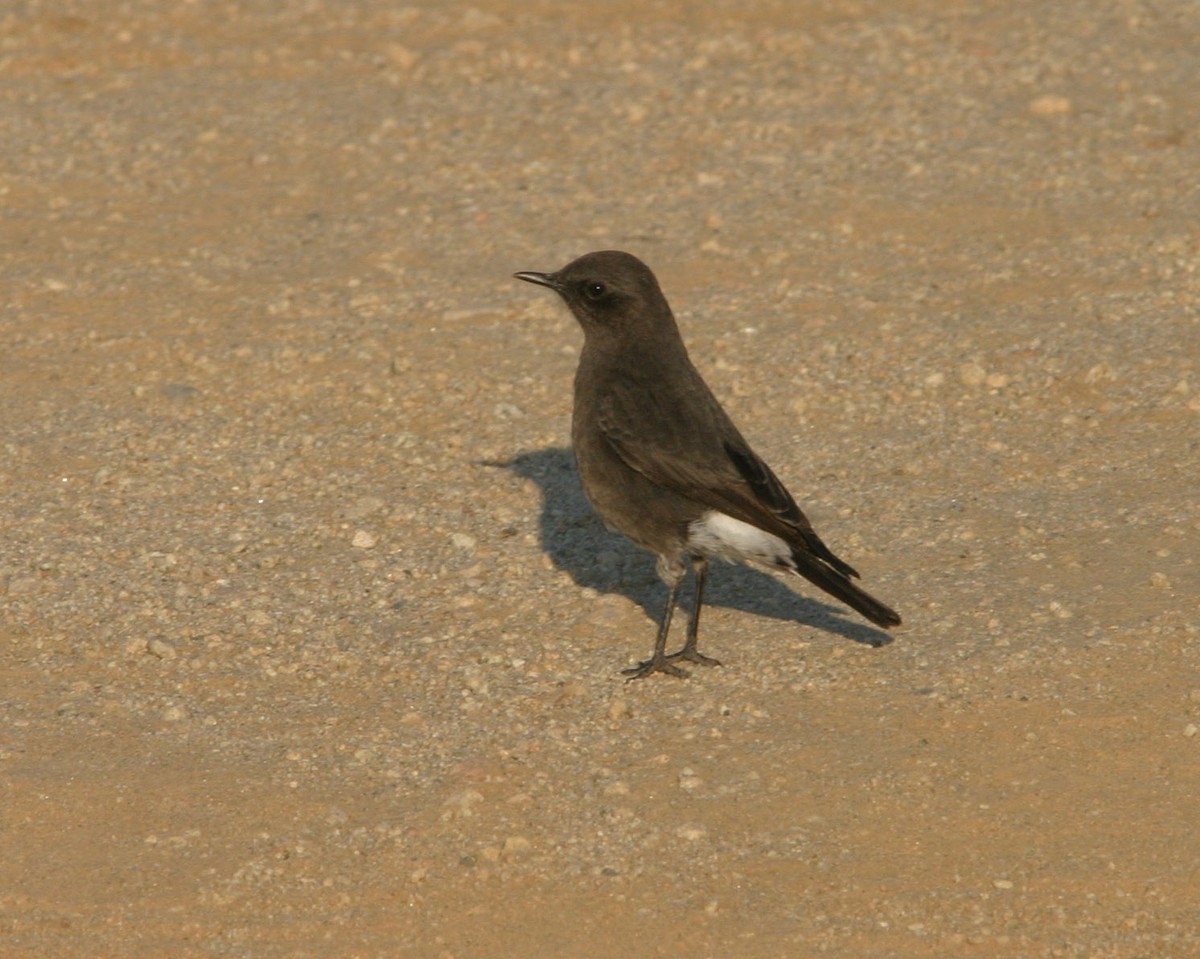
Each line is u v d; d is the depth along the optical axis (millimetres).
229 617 12516
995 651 11562
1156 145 21266
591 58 25391
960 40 25422
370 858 9914
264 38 26609
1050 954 9094
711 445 11547
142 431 15414
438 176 21453
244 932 9375
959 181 20594
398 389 16156
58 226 20281
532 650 12070
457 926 9391
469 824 10172
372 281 18562
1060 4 26953
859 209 19969
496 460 14875
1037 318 16969
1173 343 16172
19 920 9477
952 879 9609
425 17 27422
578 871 9766
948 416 15188
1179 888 9484
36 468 14773
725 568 13156
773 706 11250
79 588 12898
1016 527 13242
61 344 17203
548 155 21984
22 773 10719
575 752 10867
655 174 21281
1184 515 13172
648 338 12148
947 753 10617
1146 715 10836
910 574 12695
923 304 17500
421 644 12156
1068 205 19750
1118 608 11945
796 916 9375
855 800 10242
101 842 10086
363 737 11086
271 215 20484
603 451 11820
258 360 16734
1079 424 14836
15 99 24250
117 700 11531
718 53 25375
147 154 22328
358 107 23750
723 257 18906
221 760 10867
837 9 27203
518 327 17391
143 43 26312
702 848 9898
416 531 13758
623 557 13297
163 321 17688
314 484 14523
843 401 15594
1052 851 9781
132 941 9312
